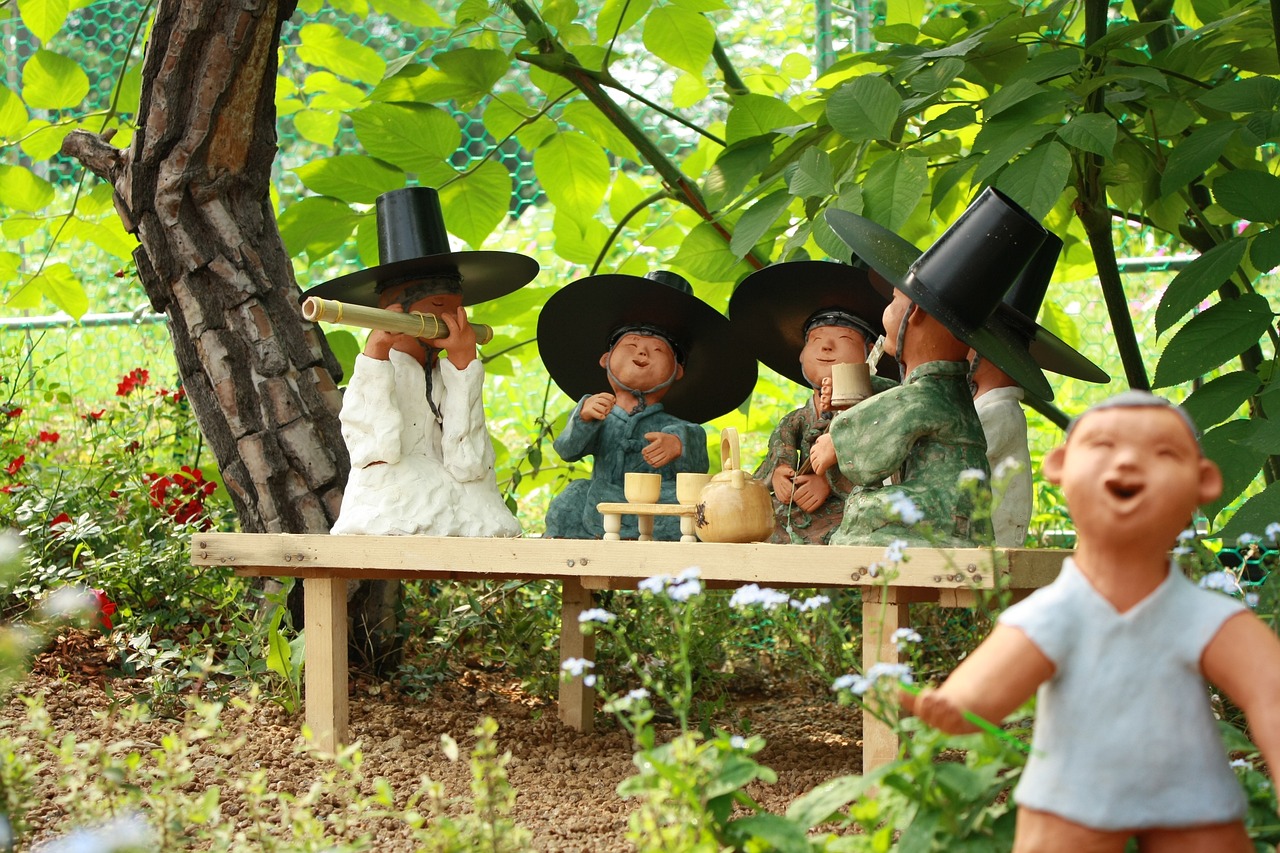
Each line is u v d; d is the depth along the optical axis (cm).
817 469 322
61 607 342
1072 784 173
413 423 353
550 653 457
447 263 360
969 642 464
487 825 210
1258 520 287
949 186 346
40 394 735
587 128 503
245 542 338
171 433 562
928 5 544
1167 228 446
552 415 712
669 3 442
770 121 417
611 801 299
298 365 409
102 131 439
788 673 496
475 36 492
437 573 366
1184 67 387
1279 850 188
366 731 362
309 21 743
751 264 479
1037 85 329
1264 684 169
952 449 291
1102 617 175
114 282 762
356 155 452
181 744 231
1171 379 304
